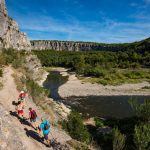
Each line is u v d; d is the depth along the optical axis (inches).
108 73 4901.6
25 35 4714.6
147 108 1547.7
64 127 1167.0
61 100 2751.0
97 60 6796.3
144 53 7239.2
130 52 7687.0
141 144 1125.1
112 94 3127.5
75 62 6742.1
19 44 3951.8
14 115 830.5
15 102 1005.8
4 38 2765.7
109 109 2306.8
